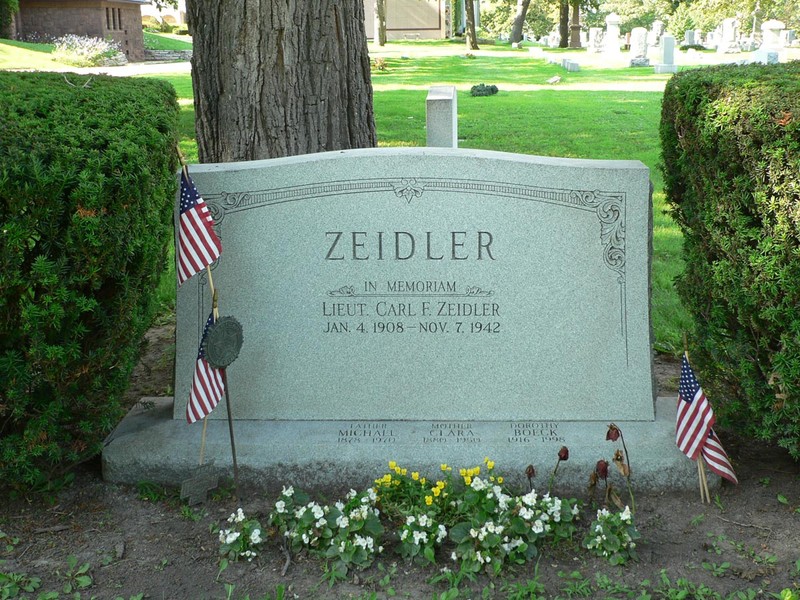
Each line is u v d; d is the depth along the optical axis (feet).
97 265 14.40
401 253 16.88
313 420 17.34
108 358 15.52
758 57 103.65
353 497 15.02
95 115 16.14
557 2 190.08
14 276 13.51
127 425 17.34
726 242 15.88
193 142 47.16
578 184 16.57
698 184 16.94
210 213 16.76
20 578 13.44
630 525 14.30
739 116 15.30
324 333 17.19
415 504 15.07
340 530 14.20
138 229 15.17
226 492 16.22
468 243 16.79
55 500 15.87
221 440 16.62
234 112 23.40
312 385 17.31
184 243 15.74
